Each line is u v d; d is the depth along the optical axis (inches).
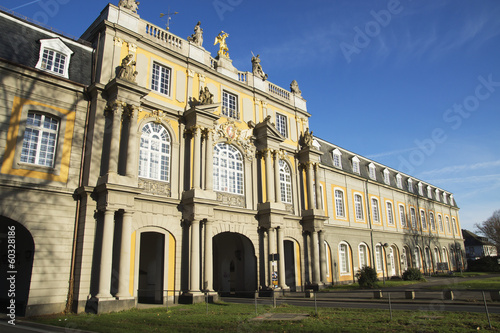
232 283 1077.8
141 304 782.5
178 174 855.1
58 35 776.3
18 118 666.2
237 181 1001.5
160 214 803.4
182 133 881.5
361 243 1513.3
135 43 840.3
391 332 427.5
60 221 677.3
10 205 628.7
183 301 789.9
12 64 664.4
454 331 425.7
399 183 1978.3
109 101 758.5
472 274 1903.3
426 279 1512.1
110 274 665.0
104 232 671.8
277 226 1008.9
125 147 754.8
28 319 582.6
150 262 884.0
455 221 2554.1
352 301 796.0
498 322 478.6
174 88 897.5
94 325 512.1
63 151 708.0
